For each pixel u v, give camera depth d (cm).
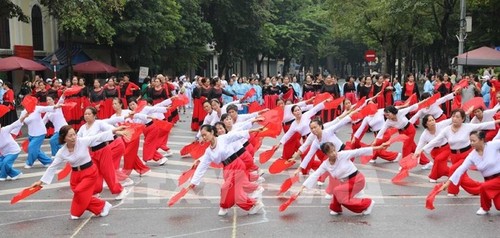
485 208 743
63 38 3052
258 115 995
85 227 713
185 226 711
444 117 1262
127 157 1002
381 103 1764
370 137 1585
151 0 2894
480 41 3127
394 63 3791
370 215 750
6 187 971
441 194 870
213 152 748
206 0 3650
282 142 1057
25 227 718
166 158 1202
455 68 2683
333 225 705
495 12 2867
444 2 2611
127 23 2784
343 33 4003
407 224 705
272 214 762
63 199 873
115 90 1684
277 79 2150
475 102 1088
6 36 2678
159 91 1747
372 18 3416
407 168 870
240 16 3822
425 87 2116
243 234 673
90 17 2298
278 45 4919
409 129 1090
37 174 1083
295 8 5406
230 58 4194
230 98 2253
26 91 2467
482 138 723
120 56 3231
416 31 3159
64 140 718
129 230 697
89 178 744
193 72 4728
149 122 1138
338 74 9125
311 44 5328
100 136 792
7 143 1028
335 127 884
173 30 3181
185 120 2156
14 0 2678
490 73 2448
